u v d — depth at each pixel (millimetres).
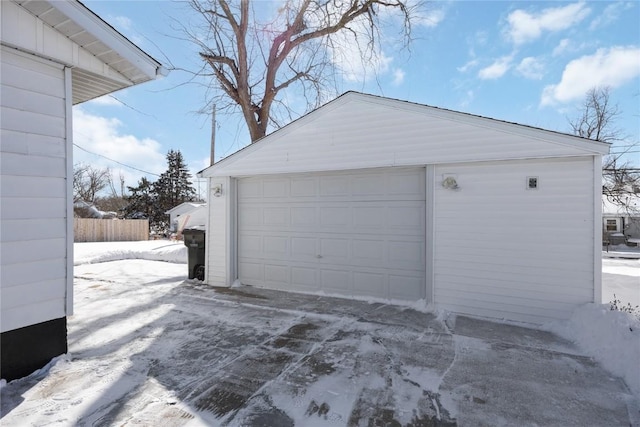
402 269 5105
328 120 5449
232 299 5406
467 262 4574
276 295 5680
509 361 3121
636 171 17125
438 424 2148
